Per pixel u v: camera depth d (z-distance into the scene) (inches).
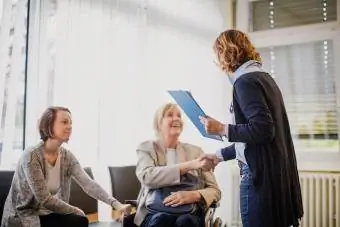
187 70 137.6
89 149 105.2
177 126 85.7
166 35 133.1
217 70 141.6
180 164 78.9
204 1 143.3
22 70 95.5
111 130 111.8
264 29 144.7
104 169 108.7
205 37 142.1
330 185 122.8
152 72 127.6
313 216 124.4
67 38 101.9
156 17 130.3
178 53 136.0
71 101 102.0
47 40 100.0
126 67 118.5
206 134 64.7
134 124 119.8
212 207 80.6
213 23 143.8
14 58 91.5
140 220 77.9
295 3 141.0
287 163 58.3
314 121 134.7
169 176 77.5
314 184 125.3
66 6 102.0
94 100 107.6
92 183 82.0
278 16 143.6
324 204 123.0
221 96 141.2
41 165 73.4
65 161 80.4
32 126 95.9
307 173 127.2
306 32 135.2
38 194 69.7
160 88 129.6
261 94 56.5
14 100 91.0
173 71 134.2
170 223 74.7
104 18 112.1
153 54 128.4
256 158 56.7
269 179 56.2
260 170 56.5
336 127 131.1
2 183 76.8
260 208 56.2
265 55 143.5
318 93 135.1
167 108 86.9
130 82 119.6
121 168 100.0
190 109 66.9
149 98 125.9
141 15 125.3
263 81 58.0
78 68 104.1
